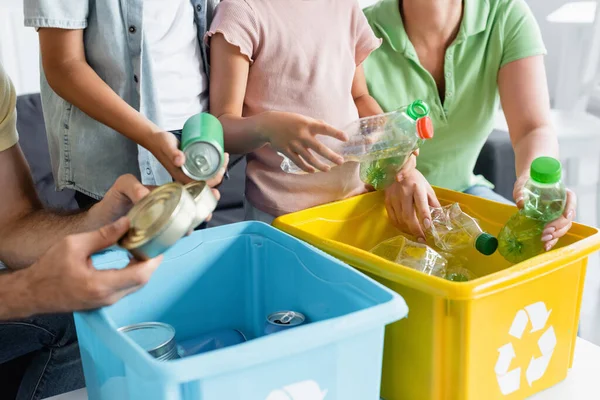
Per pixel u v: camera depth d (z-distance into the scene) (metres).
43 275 0.62
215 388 0.55
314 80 1.14
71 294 0.62
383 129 1.03
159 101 1.20
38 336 1.06
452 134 1.36
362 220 1.10
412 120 0.97
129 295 0.79
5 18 2.00
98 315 0.62
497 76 1.33
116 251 0.77
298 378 0.59
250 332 0.90
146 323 0.71
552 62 3.04
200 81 1.29
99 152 1.17
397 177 1.05
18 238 0.89
